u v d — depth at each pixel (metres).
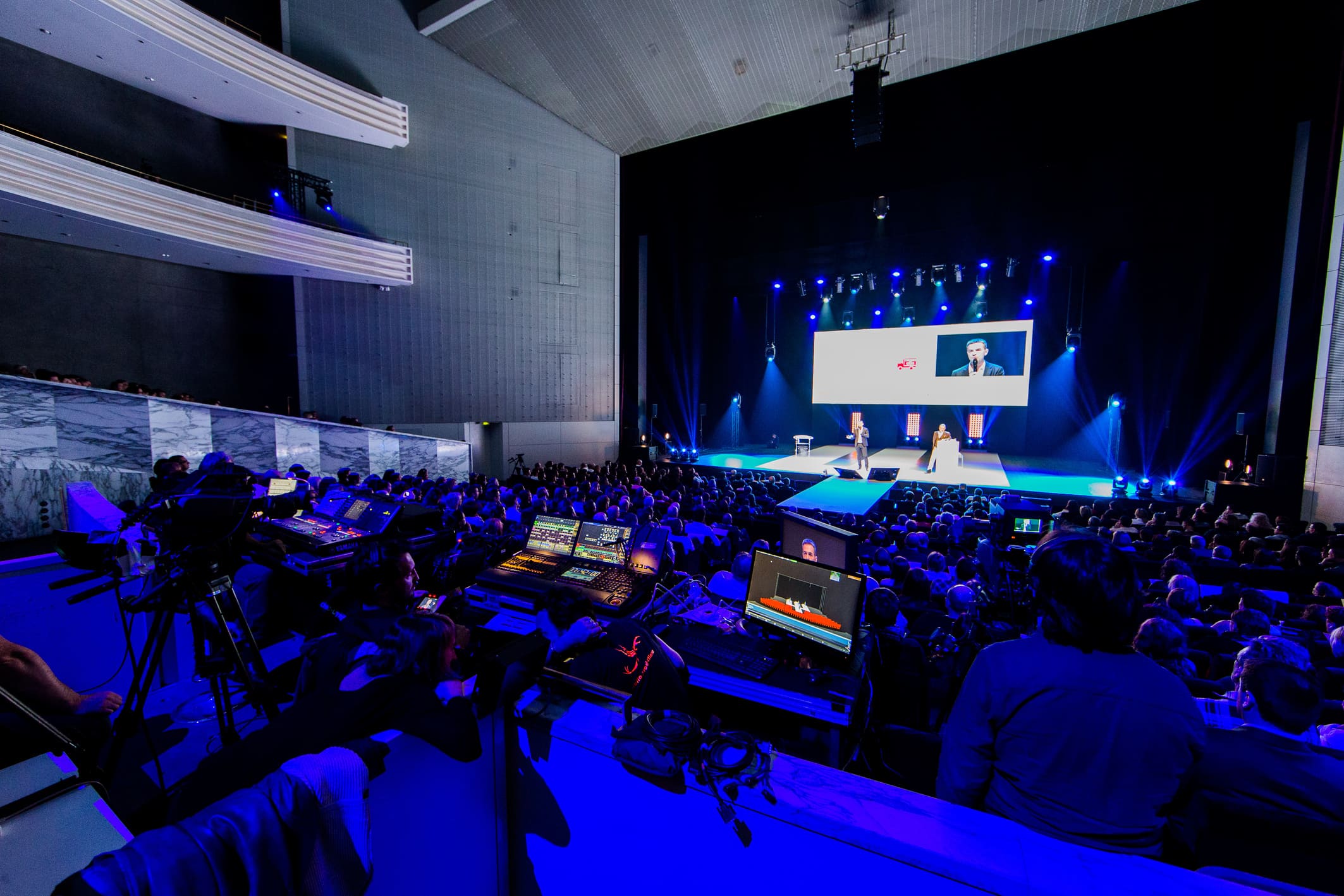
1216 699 2.27
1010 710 1.32
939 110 13.16
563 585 2.79
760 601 2.83
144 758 2.50
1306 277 10.73
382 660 1.45
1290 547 6.82
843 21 11.41
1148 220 13.55
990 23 10.73
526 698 1.49
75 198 8.78
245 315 13.94
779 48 12.45
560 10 13.20
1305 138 11.62
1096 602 1.24
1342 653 3.51
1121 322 16.56
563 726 1.36
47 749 1.57
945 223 14.46
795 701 2.35
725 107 14.63
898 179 14.59
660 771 1.23
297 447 10.57
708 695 2.83
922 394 18.56
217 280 13.44
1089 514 10.55
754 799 1.15
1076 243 14.76
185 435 8.66
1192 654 3.69
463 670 2.39
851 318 19.89
